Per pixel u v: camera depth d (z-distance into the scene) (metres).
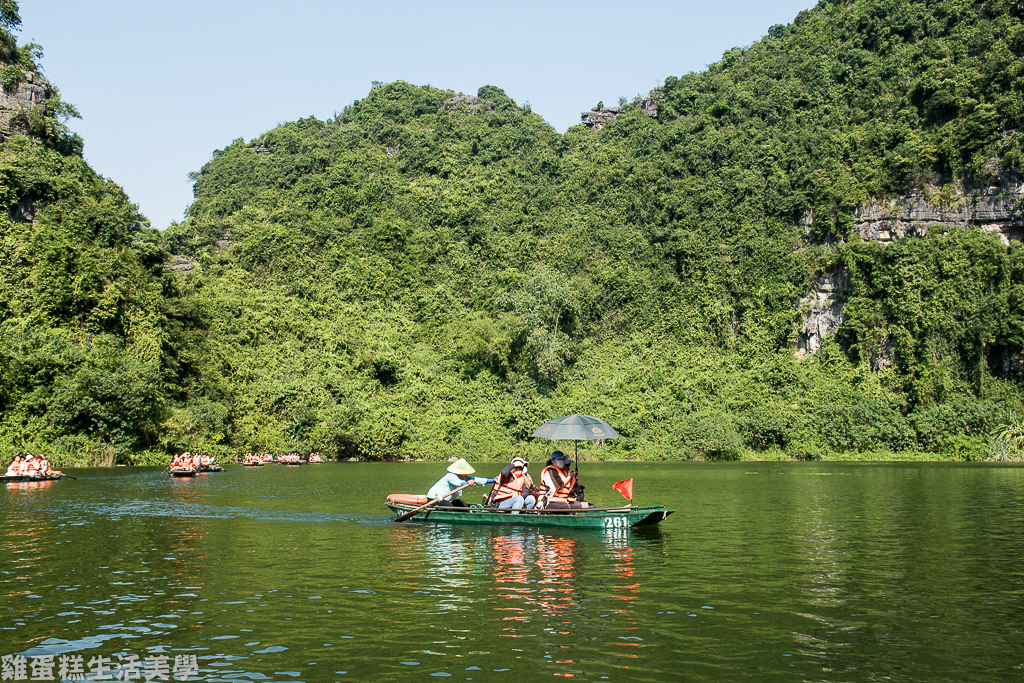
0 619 10.38
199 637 9.62
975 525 19.23
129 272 55.47
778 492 28.77
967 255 66.88
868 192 75.19
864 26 91.88
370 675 8.33
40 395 43.25
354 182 89.06
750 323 72.31
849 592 11.91
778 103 88.69
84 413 44.03
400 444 56.88
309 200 86.81
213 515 21.28
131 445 45.50
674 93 100.25
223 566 13.88
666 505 24.14
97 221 56.12
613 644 9.36
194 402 55.53
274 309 70.06
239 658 8.88
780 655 8.96
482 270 80.88
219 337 65.00
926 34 86.25
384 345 67.69
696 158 85.44
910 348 65.50
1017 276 65.88
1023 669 8.50
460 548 15.80
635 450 57.62
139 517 20.83
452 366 67.31
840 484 32.53
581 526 18.06
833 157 80.12
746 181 80.69
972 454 56.81
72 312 51.12
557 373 65.38
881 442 58.66
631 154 91.81
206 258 77.88
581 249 81.25
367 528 18.77
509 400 62.44
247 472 40.38
